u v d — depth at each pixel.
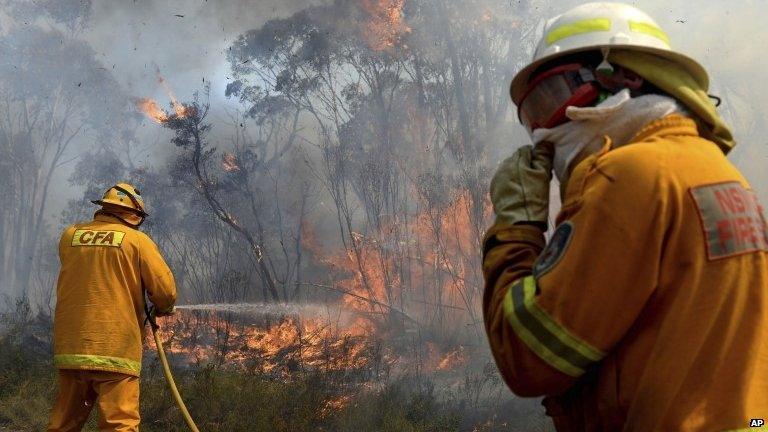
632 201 1.02
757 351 0.99
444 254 10.78
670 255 1.02
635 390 1.03
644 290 1.01
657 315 1.03
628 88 1.18
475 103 14.77
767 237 1.07
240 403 5.52
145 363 8.12
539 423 5.06
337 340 9.69
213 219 17.25
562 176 1.20
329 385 6.11
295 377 6.57
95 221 4.12
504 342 1.09
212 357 8.83
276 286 15.74
